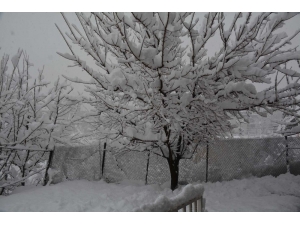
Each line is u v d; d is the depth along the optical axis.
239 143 7.59
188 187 2.68
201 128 6.25
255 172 7.36
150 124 7.15
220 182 7.38
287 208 4.63
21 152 8.23
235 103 6.30
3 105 7.30
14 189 7.57
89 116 7.33
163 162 7.91
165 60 5.02
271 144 7.41
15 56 7.80
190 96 5.88
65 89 8.23
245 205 4.92
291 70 5.87
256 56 5.99
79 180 7.89
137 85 5.58
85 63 5.45
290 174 6.98
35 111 8.13
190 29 5.29
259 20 5.00
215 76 5.88
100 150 8.30
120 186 7.10
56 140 8.43
